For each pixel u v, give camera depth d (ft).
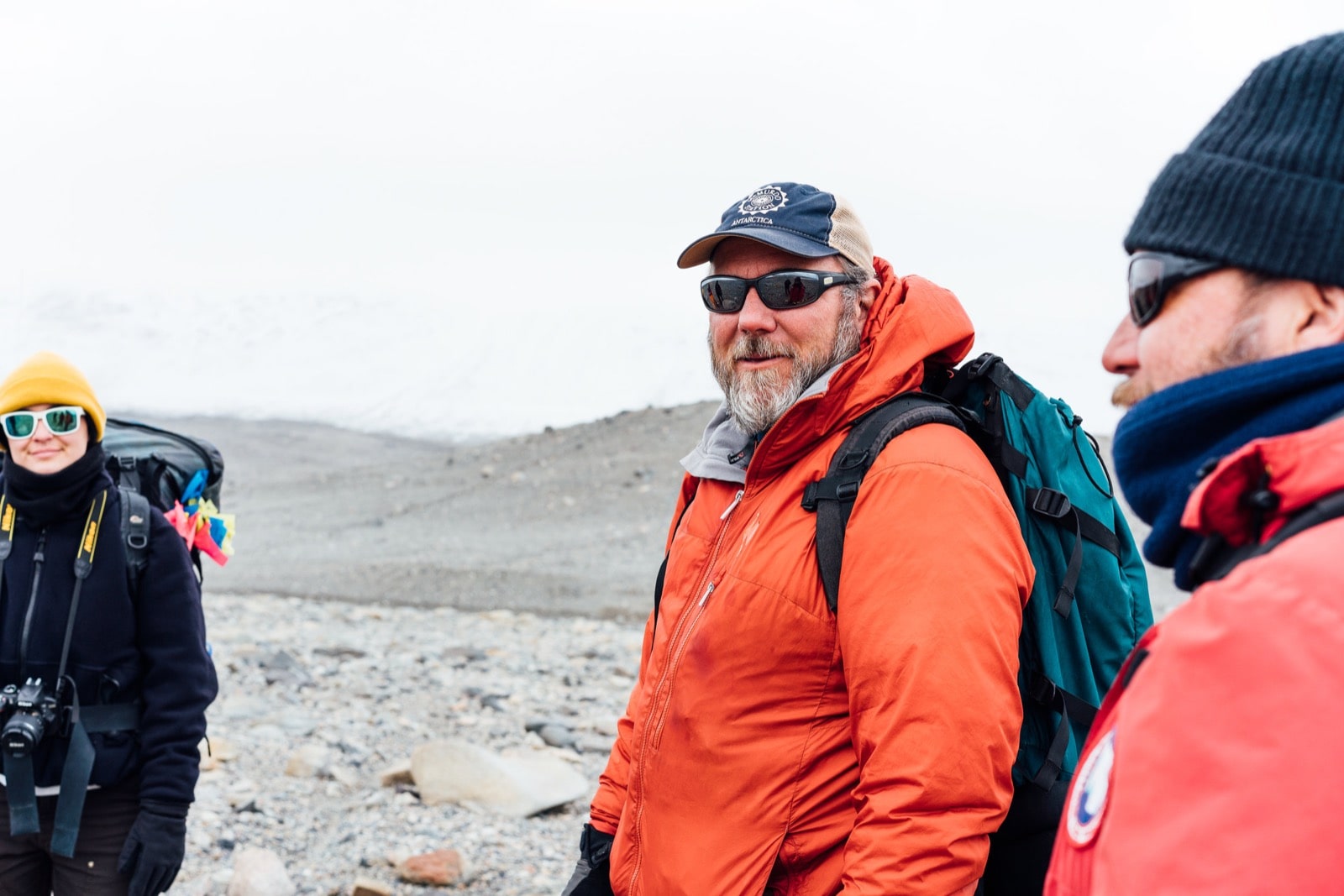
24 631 9.52
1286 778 2.75
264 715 22.95
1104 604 6.95
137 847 9.55
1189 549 3.81
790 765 6.86
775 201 7.93
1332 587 2.88
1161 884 2.90
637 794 7.58
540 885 15.72
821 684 6.91
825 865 6.82
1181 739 3.00
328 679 26.30
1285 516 3.34
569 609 37.06
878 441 6.94
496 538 50.80
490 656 29.68
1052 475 7.08
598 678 27.91
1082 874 3.51
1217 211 3.64
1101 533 6.99
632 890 7.47
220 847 16.28
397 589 39.65
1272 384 3.47
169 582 9.95
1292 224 3.48
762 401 7.79
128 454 10.77
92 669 9.60
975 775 6.11
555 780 19.42
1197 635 3.08
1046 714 6.89
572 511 56.03
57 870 9.81
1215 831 2.83
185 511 11.08
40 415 9.50
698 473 8.34
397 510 58.85
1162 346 3.87
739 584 7.09
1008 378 7.41
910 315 7.43
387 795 18.78
